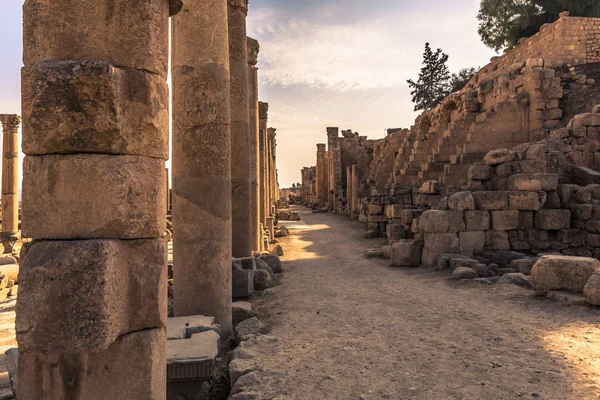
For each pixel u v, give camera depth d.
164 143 3.36
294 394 4.45
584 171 13.78
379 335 6.36
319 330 6.69
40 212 2.99
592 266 7.87
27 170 3.01
